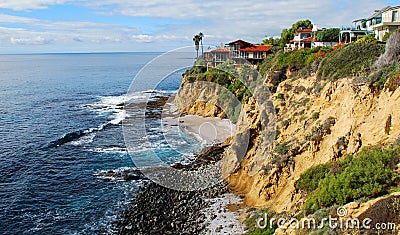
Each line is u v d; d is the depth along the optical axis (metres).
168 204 35.38
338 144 27.23
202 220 31.47
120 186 40.34
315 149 30.66
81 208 35.66
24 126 69.38
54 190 39.97
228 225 29.98
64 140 58.59
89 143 56.78
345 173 21.23
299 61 46.12
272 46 75.00
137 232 30.98
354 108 28.03
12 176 44.19
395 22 45.06
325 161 27.86
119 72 173.25
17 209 35.75
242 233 28.27
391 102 24.67
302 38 70.75
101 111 83.94
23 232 31.69
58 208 35.84
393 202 15.98
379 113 25.64
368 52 34.91
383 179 19.30
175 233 30.14
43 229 32.12
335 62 36.28
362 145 25.44
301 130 34.16
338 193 20.25
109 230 31.61
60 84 139.25
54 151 53.09
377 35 48.22
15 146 56.00
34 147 55.31
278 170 32.22
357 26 63.22
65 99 103.69
